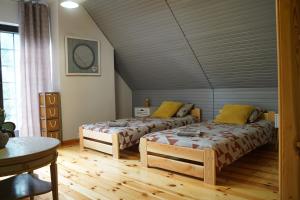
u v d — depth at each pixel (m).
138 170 3.21
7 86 4.50
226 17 3.58
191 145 2.83
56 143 2.18
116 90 5.91
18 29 4.46
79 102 4.86
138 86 6.08
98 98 5.14
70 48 4.70
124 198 2.42
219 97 4.89
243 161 3.48
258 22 3.43
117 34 4.94
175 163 2.99
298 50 1.02
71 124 4.77
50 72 4.72
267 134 3.81
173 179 2.88
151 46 4.74
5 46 4.46
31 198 2.32
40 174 3.17
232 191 2.52
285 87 1.04
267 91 4.30
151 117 5.05
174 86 5.45
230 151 2.89
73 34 4.72
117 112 5.95
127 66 5.60
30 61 4.48
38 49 4.55
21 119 4.43
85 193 2.56
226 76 4.51
